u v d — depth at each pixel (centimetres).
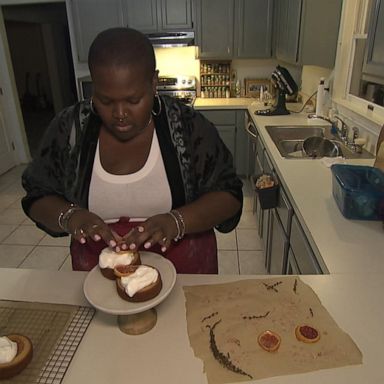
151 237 83
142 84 78
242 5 349
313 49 255
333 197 139
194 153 98
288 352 69
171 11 352
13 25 673
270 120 286
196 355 69
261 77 404
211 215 95
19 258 260
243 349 70
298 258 138
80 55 371
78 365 67
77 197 99
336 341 71
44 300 85
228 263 249
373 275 92
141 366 67
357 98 227
